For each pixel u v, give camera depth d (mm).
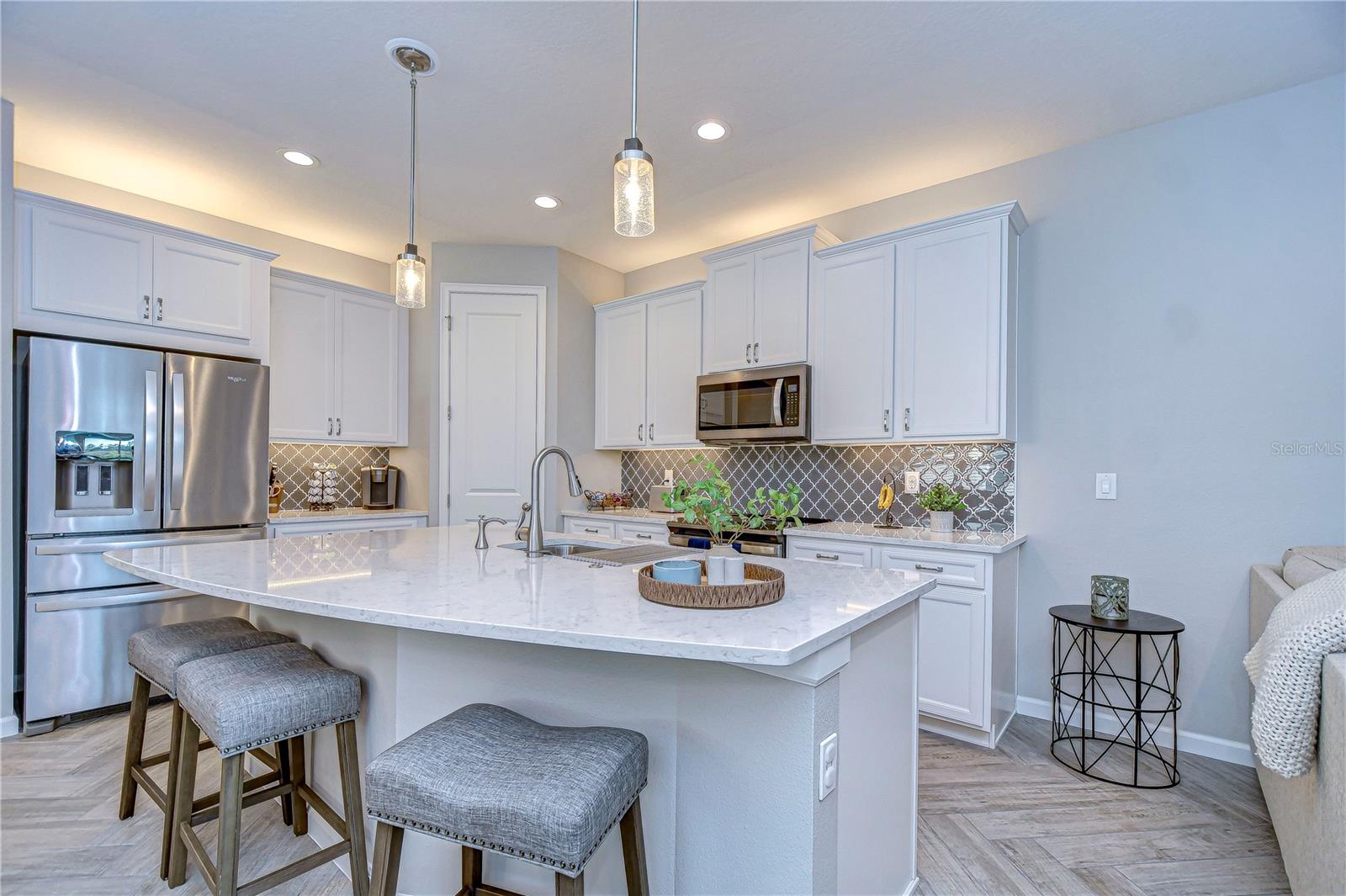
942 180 3229
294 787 1861
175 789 1689
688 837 1327
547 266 4344
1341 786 1111
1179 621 2502
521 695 1489
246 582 1539
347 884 1699
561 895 1031
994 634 2582
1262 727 1317
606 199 3506
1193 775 2338
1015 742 2637
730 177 3199
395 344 4492
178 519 3006
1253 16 2008
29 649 2607
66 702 2697
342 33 2133
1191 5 1964
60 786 2201
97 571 2779
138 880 1707
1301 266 2369
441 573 1685
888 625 1562
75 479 2773
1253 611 2301
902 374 3045
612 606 1312
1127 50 2188
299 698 1482
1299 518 2355
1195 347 2570
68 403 2705
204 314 3227
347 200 3539
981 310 2820
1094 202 2814
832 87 2420
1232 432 2486
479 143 2877
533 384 4316
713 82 2395
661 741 1361
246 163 3088
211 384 3123
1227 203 2518
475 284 4277
